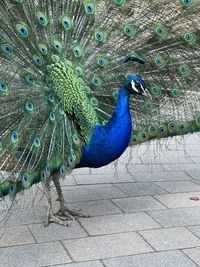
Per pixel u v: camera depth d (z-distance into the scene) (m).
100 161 2.21
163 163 2.96
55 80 2.15
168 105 2.50
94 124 2.18
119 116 2.19
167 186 2.64
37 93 2.15
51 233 2.17
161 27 2.33
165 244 2.08
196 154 3.11
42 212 2.35
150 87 2.44
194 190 2.59
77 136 2.15
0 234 2.15
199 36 2.39
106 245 2.07
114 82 2.37
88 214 2.32
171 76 2.44
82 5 2.23
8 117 2.14
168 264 1.95
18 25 2.12
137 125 2.49
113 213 2.35
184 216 2.31
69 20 2.20
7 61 2.15
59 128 2.13
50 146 2.10
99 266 1.94
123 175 2.78
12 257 1.99
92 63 2.29
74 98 2.15
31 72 2.17
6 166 2.09
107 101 2.39
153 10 2.32
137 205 2.42
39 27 2.16
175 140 3.11
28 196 2.47
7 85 2.11
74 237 2.13
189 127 2.52
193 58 2.44
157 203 2.44
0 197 2.11
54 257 1.99
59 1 2.21
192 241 2.10
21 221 2.26
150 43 2.36
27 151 2.11
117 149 2.20
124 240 2.11
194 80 2.47
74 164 2.14
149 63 2.40
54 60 2.16
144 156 3.05
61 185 2.65
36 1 2.16
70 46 2.23
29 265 1.94
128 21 2.31
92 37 2.26
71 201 2.46
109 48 2.31
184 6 2.33
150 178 2.74
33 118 2.12
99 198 2.50
